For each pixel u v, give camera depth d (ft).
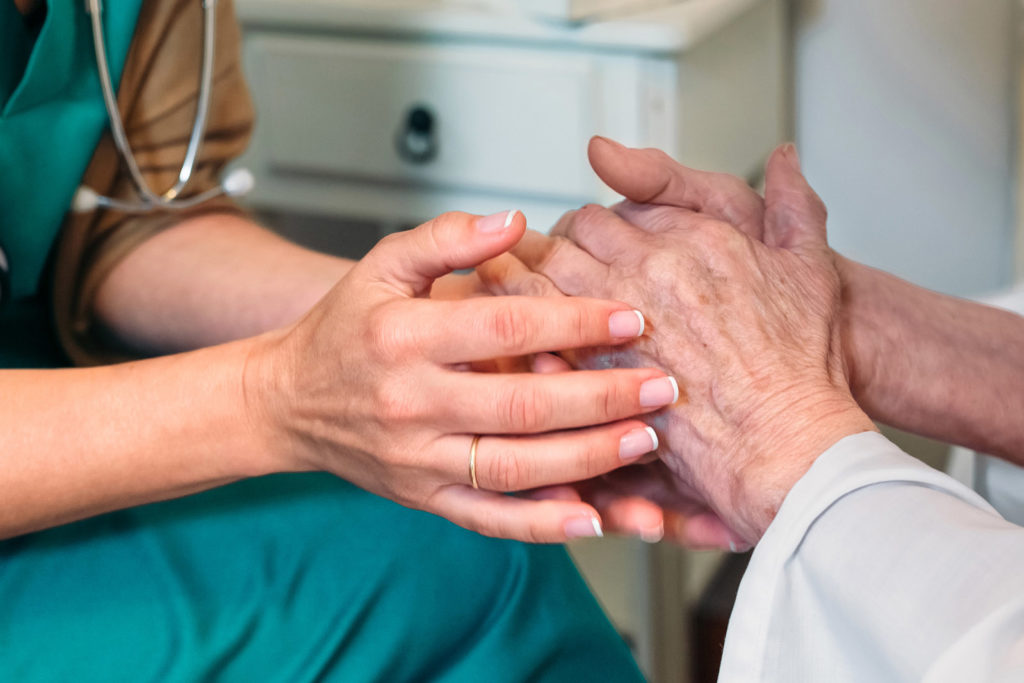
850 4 4.57
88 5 2.20
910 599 1.31
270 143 4.18
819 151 4.89
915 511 1.41
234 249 2.48
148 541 1.96
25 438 1.76
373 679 1.80
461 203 3.96
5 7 2.10
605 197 3.72
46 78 2.15
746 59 4.14
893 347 2.06
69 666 1.73
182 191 2.54
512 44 3.64
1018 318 2.15
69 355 2.49
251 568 1.92
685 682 3.92
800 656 1.45
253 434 1.80
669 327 1.83
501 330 1.57
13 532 1.81
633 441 1.66
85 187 2.36
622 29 3.43
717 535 1.92
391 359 1.59
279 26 3.97
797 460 1.65
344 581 1.92
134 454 1.79
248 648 1.80
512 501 1.72
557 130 3.68
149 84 2.44
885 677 1.33
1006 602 1.22
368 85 3.90
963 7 4.42
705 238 1.90
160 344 2.49
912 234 4.87
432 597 1.93
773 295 1.86
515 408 1.59
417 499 1.77
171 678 1.71
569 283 1.99
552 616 2.02
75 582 1.87
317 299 2.32
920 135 4.68
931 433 2.13
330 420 1.71
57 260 2.40
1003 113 4.51
